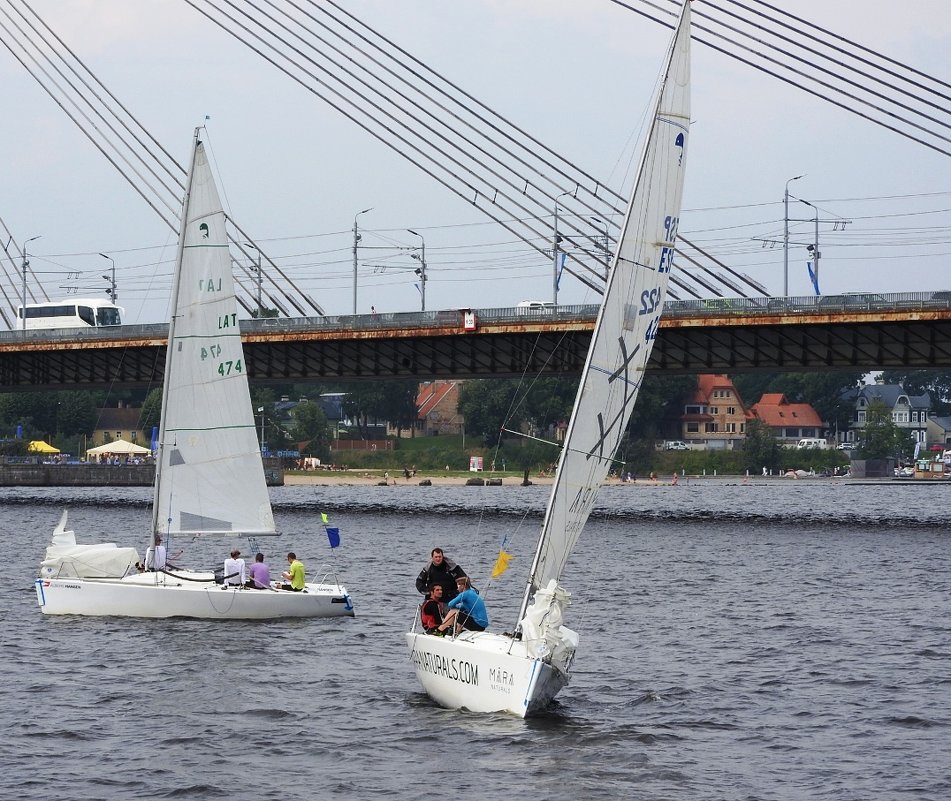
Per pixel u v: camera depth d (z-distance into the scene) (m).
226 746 35.66
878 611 61.28
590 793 31.78
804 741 36.44
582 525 38.09
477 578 76.00
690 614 60.44
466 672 38.94
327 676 44.47
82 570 57.75
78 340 150.12
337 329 133.50
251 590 55.91
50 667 45.94
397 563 83.12
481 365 129.38
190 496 59.03
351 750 35.19
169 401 59.12
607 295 37.34
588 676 44.88
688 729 37.53
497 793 31.73
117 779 32.75
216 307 59.72
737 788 32.28
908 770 33.81
